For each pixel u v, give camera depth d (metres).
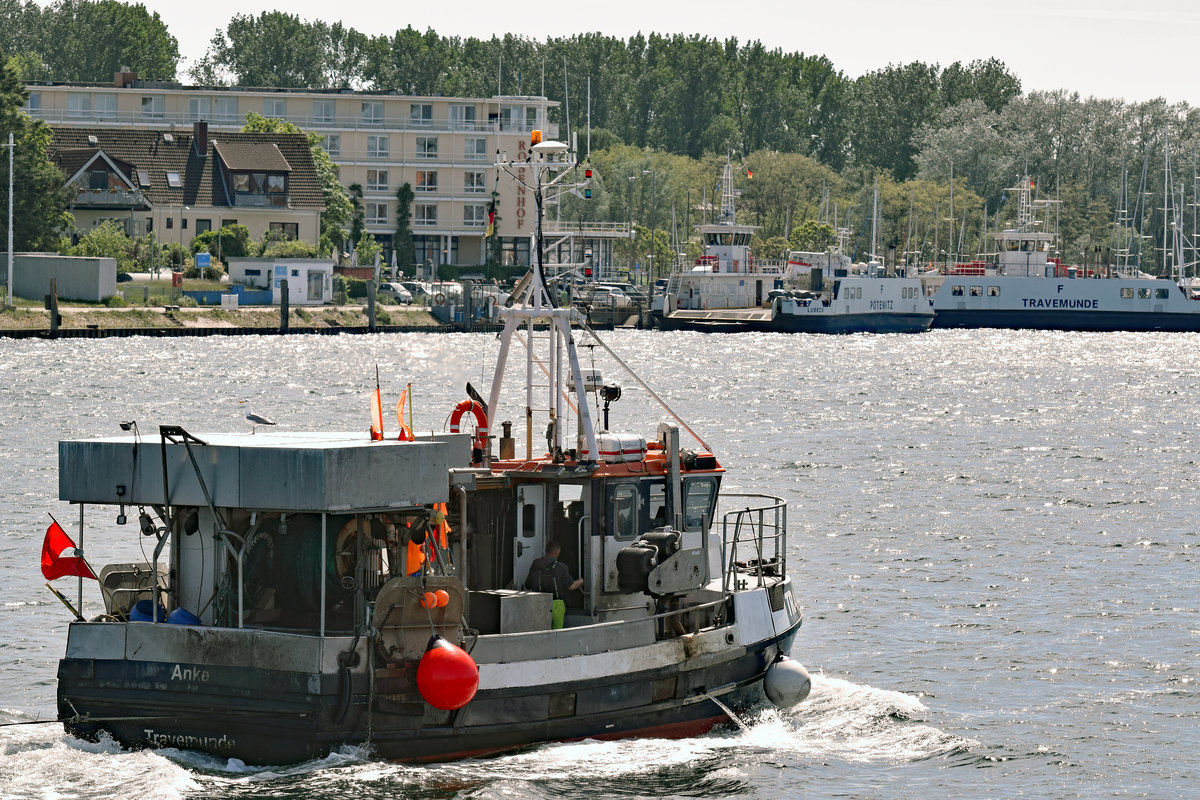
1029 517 160.88
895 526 153.50
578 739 77.19
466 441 80.69
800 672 86.69
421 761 72.38
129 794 67.12
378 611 70.00
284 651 69.38
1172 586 125.94
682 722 81.75
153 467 72.12
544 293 84.19
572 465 79.75
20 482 166.38
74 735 73.06
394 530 72.06
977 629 110.25
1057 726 87.44
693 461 85.75
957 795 75.88
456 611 71.94
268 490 69.19
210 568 73.44
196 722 70.75
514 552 80.69
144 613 74.81
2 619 104.25
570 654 75.69
